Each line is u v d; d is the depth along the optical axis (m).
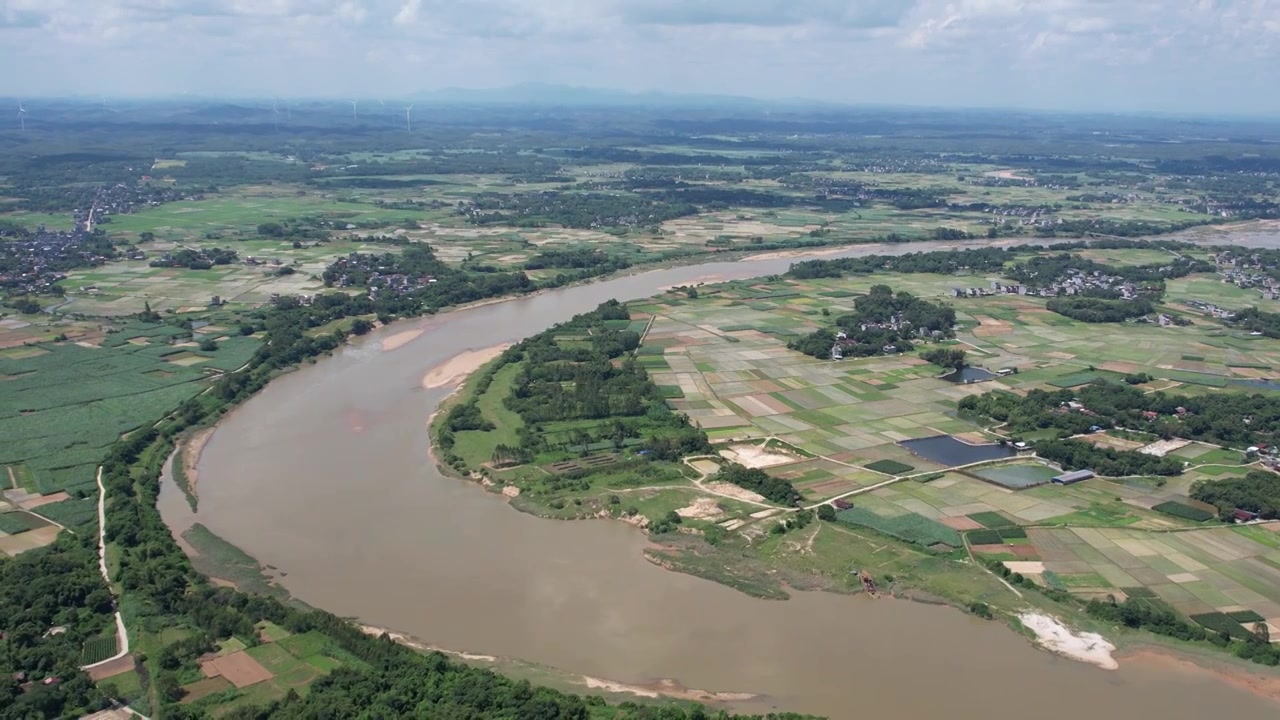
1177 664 129.25
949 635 135.62
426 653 127.88
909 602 144.12
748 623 138.12
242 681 120.44
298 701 114.31
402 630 135.25
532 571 153.12
